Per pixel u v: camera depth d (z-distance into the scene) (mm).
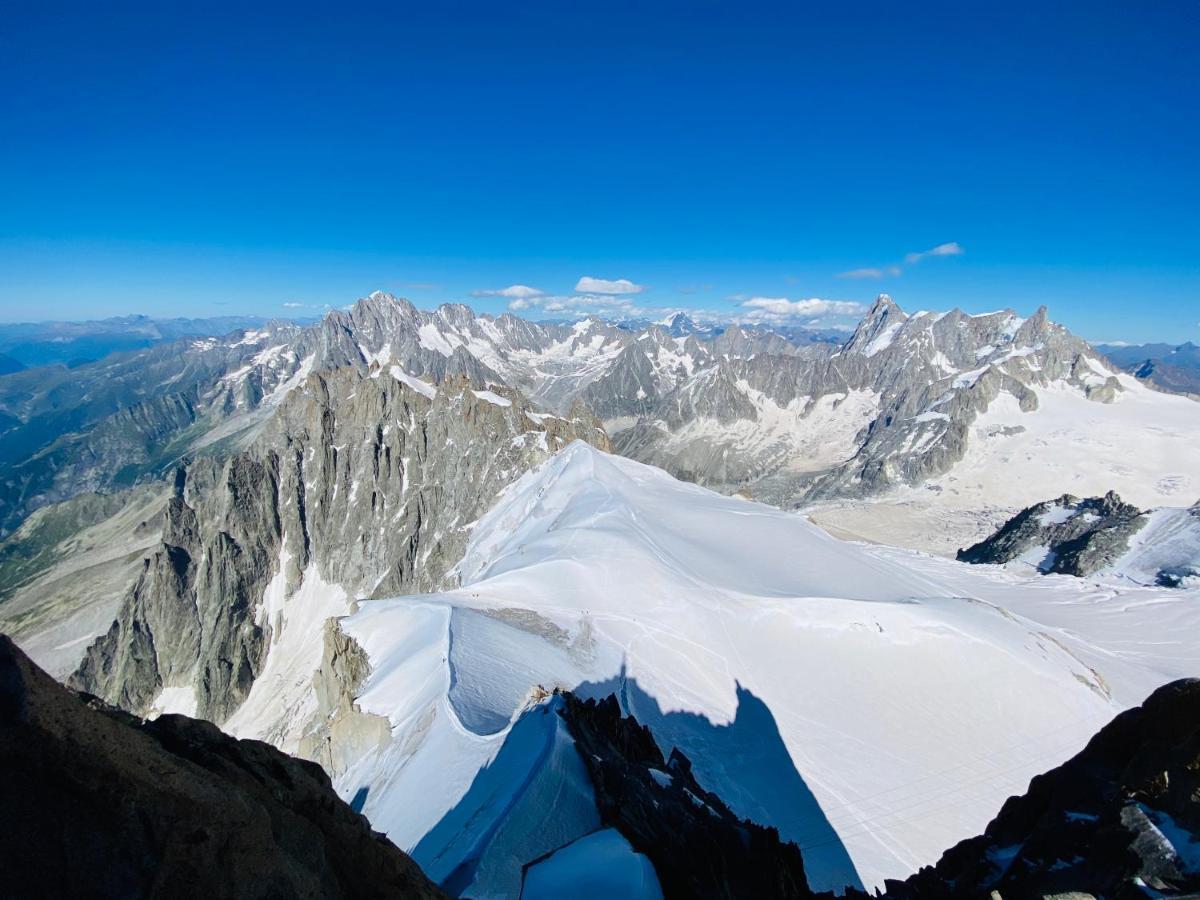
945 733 71250
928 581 122875
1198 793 17219
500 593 93375
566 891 25016
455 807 39406
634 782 34719
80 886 10461
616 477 148875
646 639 81750
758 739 67938
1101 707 76125
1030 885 19125
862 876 51281
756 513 137625
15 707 10289
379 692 69250
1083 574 158375
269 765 15477
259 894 12156
